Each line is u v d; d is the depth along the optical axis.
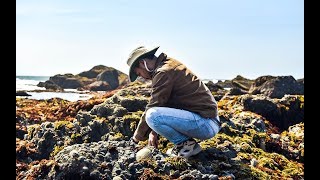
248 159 5.50
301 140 7.29
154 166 4.59
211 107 4.85
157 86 4.71
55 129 6.84
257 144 6.54
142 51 4.80
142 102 7.21
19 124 8.34
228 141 5.90
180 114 4.71
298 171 5.64
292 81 14.58
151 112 4.72
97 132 6.81
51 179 4.42
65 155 4.59
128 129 6.68
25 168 5.34
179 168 4.62
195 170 4.56
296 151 6.70
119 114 6.94
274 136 7.18
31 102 10.92
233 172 4.87
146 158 4.69
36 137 6.84
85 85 39.69
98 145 4.95
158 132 4.78
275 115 8.70
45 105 10.47
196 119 4.75
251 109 8.69
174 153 5.09
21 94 15.72
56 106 10.05
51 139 6.69
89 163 4.46
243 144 6.00
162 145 5.90
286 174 5.45
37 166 4.71
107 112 7.05
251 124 7.14
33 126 7.20
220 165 4.92
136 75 4.98
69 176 4.38
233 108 8.79
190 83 4.80
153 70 4.83
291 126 8.22
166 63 4.81
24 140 7.05
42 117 8.63
